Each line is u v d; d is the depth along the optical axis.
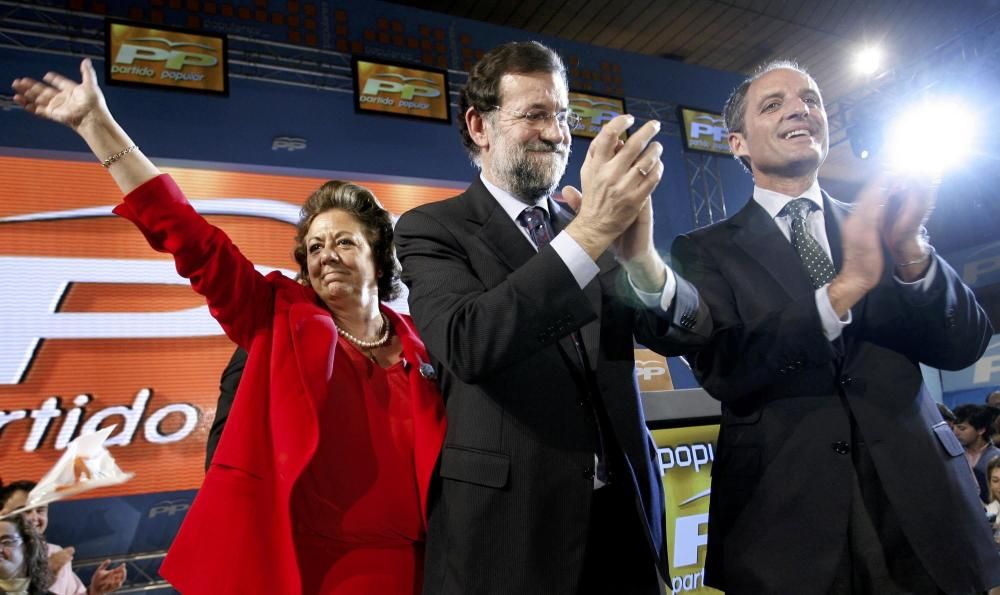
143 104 6.13
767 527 1.34
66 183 5.71
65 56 5.95
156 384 5.59
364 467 1.47
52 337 5.39
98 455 1.55
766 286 1.45
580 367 1.31
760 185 1.62
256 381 1.46
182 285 5.84
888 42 8.85
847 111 8.86
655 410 2.61
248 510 1.34
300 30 6.89
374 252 1.72
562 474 1.22
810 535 1.30
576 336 1.35
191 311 5.82
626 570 1.28
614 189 1.10
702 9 8.21
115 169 1.40
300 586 1.28
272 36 6.75
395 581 1.44
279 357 1.46
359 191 1.75
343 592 1.39
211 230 1.47
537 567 1.17
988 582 1.24
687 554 2.61
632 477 1.25
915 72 8.33
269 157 6.48
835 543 1.28
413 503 1.49
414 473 1.51
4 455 5.09
